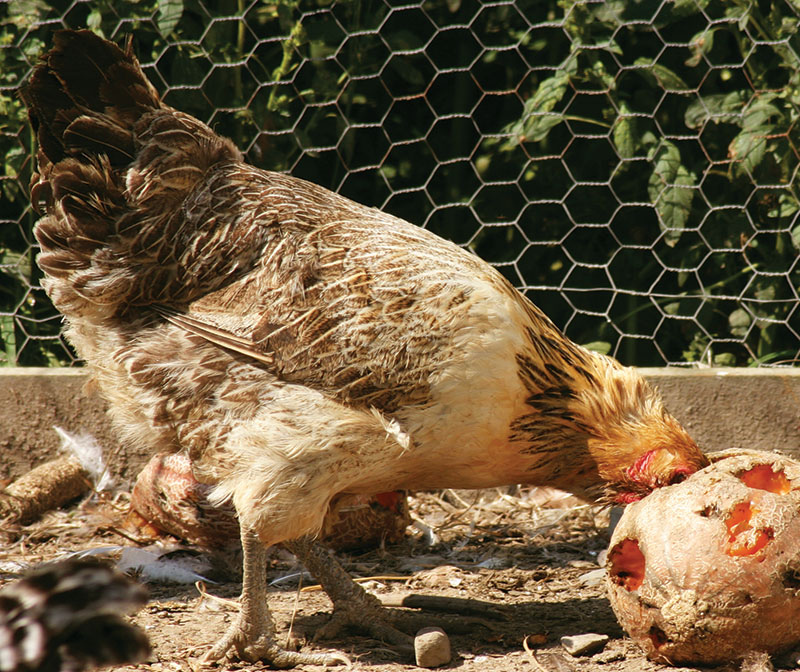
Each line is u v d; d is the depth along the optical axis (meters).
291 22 11.71
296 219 7.08
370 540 9.22
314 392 6.66
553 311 12.84
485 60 12.85
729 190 11.80
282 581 8.58
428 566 8.84
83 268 7.19
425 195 13.24
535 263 12.91
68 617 4.21
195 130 7.36
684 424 10.43
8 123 11.84
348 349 6.62
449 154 13.17
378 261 6.80
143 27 11.85
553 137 12.59
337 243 6.95
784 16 11.00
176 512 8.76
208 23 12.01
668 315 11.42
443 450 6.85
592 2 11.40
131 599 4.30
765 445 10.33
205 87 11.99
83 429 10.70
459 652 6.92
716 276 12.16
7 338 11.91
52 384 10.70
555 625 7.38
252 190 7.21
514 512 10.27
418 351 6.58
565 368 6.97
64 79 7.12
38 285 12.25
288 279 6.82
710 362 11.46
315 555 7.35
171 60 12.27
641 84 12.38
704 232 11.90
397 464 6.87
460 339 6.59
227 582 8.59
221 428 6.81
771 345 11.68
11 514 9.75
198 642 7.07
